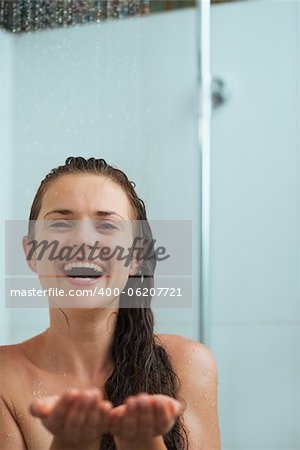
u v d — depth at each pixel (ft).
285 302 3.59
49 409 1.18
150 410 1.19
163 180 3.54
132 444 1.26
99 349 1.78
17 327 2.52
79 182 1.79
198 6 3.62
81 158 1.88
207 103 3.62
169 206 3.55
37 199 1.86
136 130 3.33
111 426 1.21
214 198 3.64
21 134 2.84
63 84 2.97
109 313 1.78
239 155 3.65
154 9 3.56
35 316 2.53
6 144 2.79
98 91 3.09
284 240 3.60
